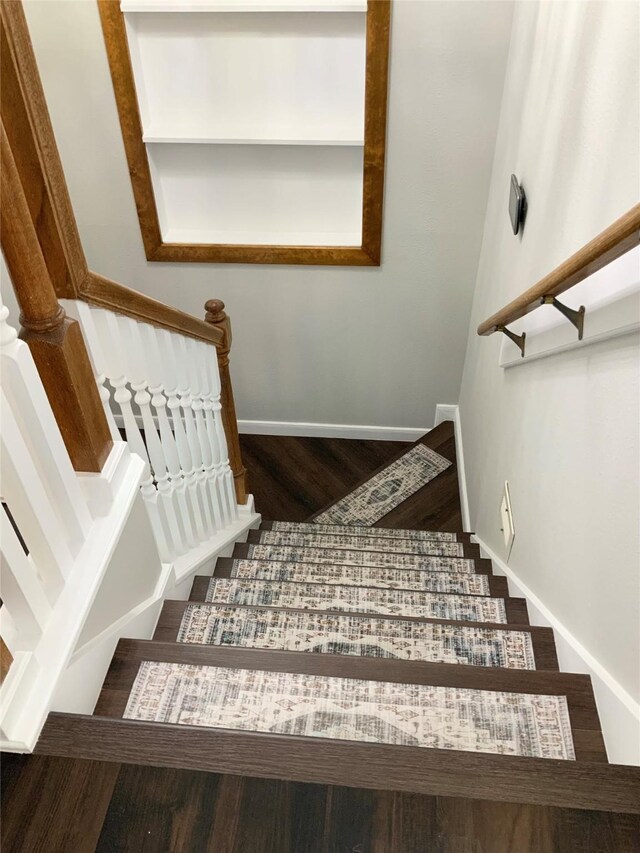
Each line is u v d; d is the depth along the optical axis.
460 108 2.84
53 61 2.79
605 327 1.32
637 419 1.22
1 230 1.06
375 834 0.98
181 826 0.99
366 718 1.38
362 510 3.66
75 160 3.07
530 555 2.02
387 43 2.66
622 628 1.29
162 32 2.84
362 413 4.11
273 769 1.05
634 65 1.29
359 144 2.95
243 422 4.23
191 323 1.92
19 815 1.01
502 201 2.71
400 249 3.30
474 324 3.41
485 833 0.98
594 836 0.98
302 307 3.58
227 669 1.47
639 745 1.17
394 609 2.03
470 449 3.44
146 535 1.68
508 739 1.36
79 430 1.33
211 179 3.26
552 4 1.99
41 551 1.20
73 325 1.24
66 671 1.25
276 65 2.92
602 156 1.46
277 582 2.14
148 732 1.10
